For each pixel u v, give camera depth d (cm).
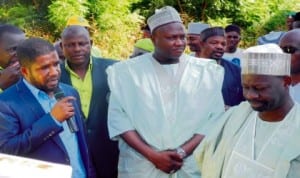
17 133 307
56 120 304
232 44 658
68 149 322
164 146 374
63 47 430
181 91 380
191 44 635
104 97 427
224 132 277
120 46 1354
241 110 275
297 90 352
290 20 705
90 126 421
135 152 384
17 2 1434
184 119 375
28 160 194
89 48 431
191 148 371
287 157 248
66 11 1285
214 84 384
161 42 382
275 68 250
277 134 255
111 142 430
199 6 1481
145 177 377
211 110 379
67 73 430
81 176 328
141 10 1473
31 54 309
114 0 1380
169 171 371
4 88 347
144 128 379
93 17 1355
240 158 263
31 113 312
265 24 1497
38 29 1345
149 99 380
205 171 284
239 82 493
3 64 352
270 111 258
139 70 390
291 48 351
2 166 184
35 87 317
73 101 323
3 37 348
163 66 388
